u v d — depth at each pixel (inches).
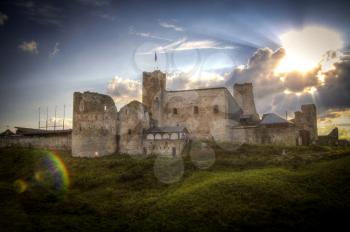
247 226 1438.2
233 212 1525.6
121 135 2940.5
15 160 2728.8
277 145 2728.8
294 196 1605.6
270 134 2893.7
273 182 1749.5
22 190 2020.2
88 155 2839.6
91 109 2903.5
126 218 1606.8
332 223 1427.2
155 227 1494.8
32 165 2554.1
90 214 1669.5
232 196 1643.7
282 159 2225.6
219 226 1453.0
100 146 2861.7
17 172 2449.6
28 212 1679.4
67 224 1529.3
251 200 1604.3
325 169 1877.5
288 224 1427.2
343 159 2015.3
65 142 3198.8
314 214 1476.4
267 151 2495.1
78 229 1493.6
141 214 1630.2
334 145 3100.4
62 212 1690.5
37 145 3348.9
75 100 2947.8
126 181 2091.5
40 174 2343.8
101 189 2007.9
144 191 1934.1
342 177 1745.8
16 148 3152.1
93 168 2400.3
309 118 3161.9
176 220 1524.4
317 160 2126.0
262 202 1582.2
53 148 3248.0
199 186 1811.0
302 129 3083.2
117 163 2432.3
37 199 1849.2
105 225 1544.0
